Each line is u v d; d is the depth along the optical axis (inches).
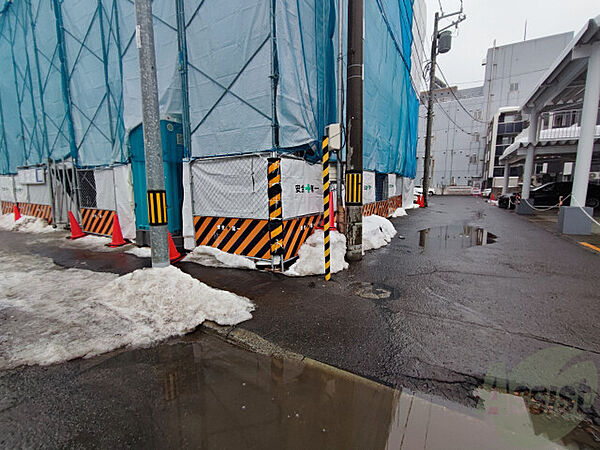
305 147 226.1
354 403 86.5
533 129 525.0
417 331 124.6
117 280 164.1
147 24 167.2
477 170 1550.2
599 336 118.9
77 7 318.7
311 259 210.7
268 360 107.6
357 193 224.7
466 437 74.1
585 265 216.5
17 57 417.1
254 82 207.2
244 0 205.3
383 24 393.1
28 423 79.6
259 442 73.3
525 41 1417.3
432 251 264.1
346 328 128.0
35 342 116.8
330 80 259.6
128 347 115.4
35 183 425.1
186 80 240.1
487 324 129.9
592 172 906.1
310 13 229.8
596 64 300.2
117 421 80.3
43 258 245.6
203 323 131.6
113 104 302.0
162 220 170.7
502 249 269.4
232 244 227.0
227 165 222.4
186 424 79.2
